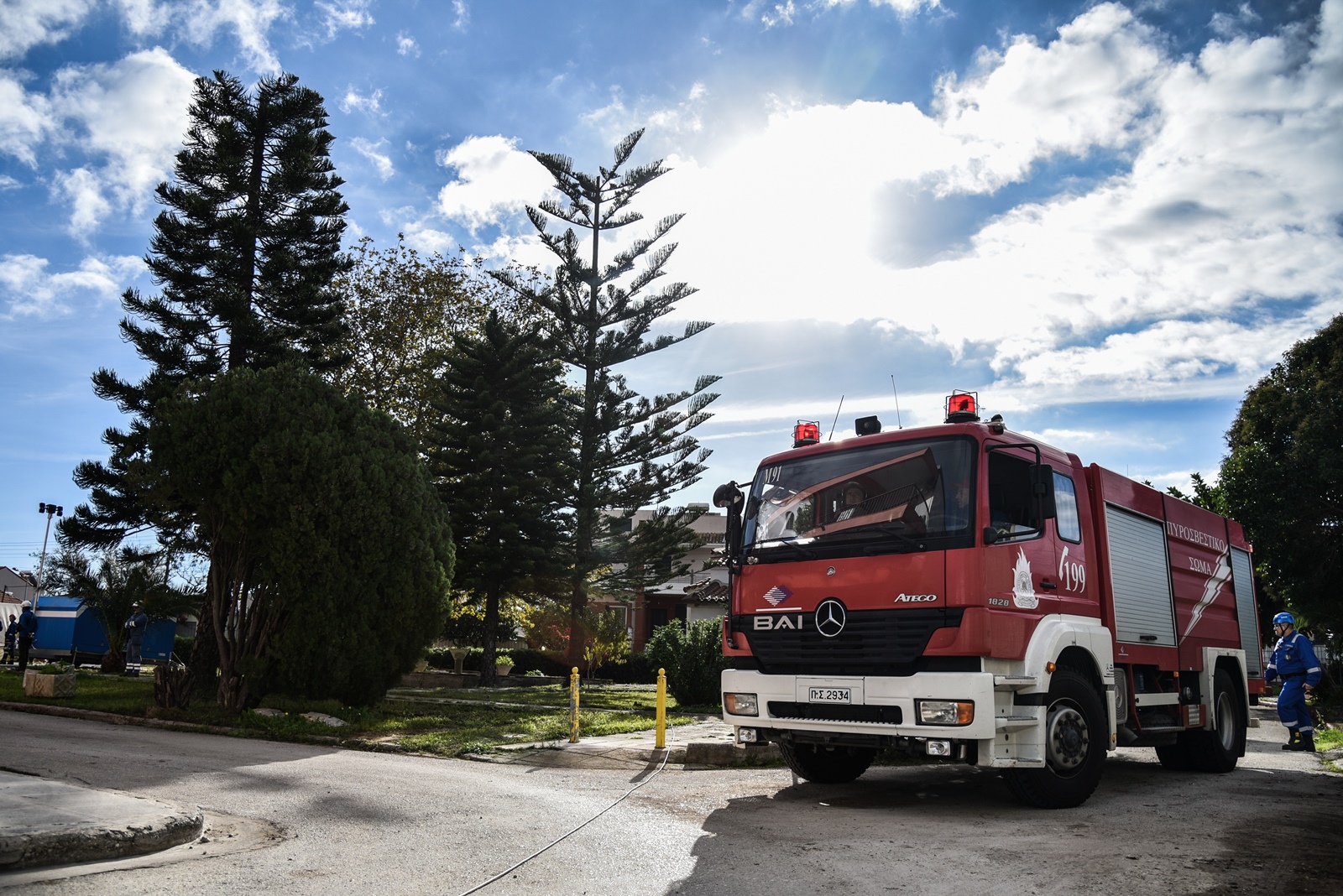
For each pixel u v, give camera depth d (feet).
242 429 43.83
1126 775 33.04
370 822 20.76
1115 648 27.89
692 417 86.12
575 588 82.48
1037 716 23.70
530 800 24.47
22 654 74.59
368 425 47.57
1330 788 29.58
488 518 76.54
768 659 25.70
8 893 13.94
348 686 43.88
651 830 20.81
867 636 23.88
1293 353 104.42
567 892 15.49
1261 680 39.19
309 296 77.56
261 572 43.91
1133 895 15.52
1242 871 17.25
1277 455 99.09
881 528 24.45
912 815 23.29
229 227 74.33
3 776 22.81
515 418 80.94
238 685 44.83
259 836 19.16
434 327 99.55
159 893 14.42
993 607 22.90
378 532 44.34
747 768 33.47
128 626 77.97
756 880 16.38
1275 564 87.40
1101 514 28.60
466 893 15.19
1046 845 19.45
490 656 79.30
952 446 24.25
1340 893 15.75
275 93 78.07
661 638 59.77
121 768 27.45
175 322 75.00
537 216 87.35
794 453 27.35
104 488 76.54
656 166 87.30
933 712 22.48
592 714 48.73
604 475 85.46
